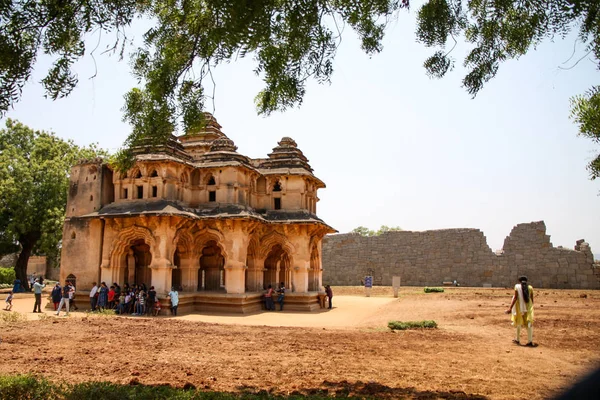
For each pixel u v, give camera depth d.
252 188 27.70
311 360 10.98
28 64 7.28
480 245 41.25
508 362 10.79
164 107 9.17
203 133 31.98
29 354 11.05
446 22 8.60
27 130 41.56
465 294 33.53
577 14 7.02
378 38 9.28
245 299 24.28
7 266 58.09
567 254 37.91
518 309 13.52
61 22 7.61
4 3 6.93
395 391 8.16
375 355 11.64
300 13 7.79
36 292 23.52
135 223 23.31
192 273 25.12
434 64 9.07
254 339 14.06
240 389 8.25
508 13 8.66
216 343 13.18
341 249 46.38
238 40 7.18
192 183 26.30
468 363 10.68
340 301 33.38
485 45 9.05
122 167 10.61
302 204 27.80
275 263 32.62
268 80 8.61
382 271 44.53
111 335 14.23
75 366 9.88
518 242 39.81
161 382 8.65
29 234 40.16
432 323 17.28
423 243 43.47
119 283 23.77
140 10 9.30
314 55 8.57
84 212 25.34
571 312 20.88
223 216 24.30
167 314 22.09
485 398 7.74
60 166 39.22
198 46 8.95
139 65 9.47
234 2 6.86
